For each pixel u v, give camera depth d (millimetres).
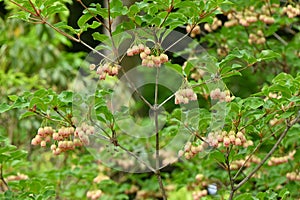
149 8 1479
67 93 1458
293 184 2021
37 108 1516
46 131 1489
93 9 1453
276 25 2215
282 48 2277
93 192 2109
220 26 2377
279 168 2113
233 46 2305
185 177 2254
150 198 2648
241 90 2355
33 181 1709
